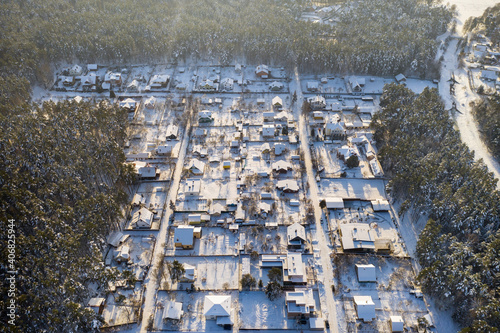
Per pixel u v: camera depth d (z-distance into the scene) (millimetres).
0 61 148875
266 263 90062
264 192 109375
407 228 100500
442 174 105062
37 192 98312
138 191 111125
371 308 79688
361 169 119125
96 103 147750
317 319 79000
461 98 154875
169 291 85062
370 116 142500
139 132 133375
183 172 116938
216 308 79188
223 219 102375
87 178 105250
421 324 78312
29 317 73250
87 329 75875
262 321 79938
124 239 95812
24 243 83000
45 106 130750
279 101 144250
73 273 80312
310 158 122562
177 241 94062
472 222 92938
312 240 96625
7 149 104062
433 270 81750
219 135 132375
